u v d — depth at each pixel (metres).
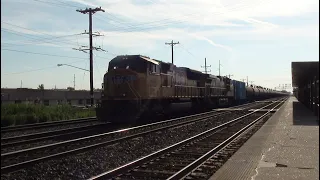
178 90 29.45
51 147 13.09
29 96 62.22
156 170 9.57
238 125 23.23
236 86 56.47
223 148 12.82
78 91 74.62
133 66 23.38
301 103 56.84
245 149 11.58
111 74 22.75
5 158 11.13
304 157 9.99
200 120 26.69
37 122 25.77
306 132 16.00
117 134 17.50
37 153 12.33
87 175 9.48
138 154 12.60
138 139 15.84
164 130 19.45
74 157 11.50
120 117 22.25
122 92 22.36
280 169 8.47
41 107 29.33
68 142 13.93
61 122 24.23
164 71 26.67
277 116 27.00
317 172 8.11
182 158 11.38
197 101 35.66
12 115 24.31
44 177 9.17
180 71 30.91
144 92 22.89
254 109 43.41
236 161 9.56
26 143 14.83
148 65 23.58
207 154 11.11
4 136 17.38
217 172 8.30
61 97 69.00
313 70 22.91
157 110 25.12
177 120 26.17
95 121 25.77
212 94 41.22
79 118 29.47
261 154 10.59
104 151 12.78
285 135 15.08
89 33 42.00
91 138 15.36
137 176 8.91
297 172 8.12
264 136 15.08
